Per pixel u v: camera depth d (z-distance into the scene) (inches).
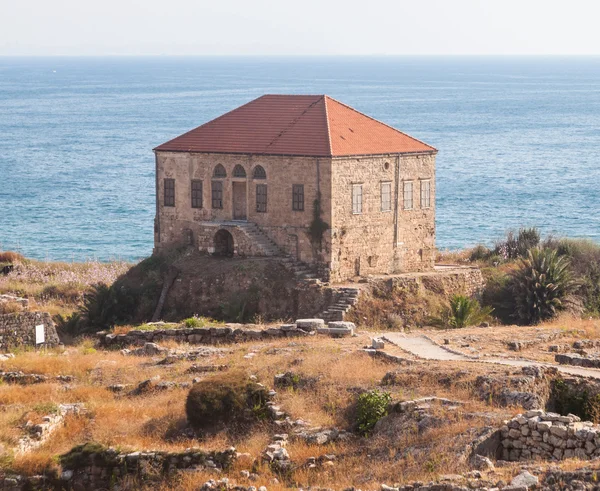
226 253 3774.6
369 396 1790.1
